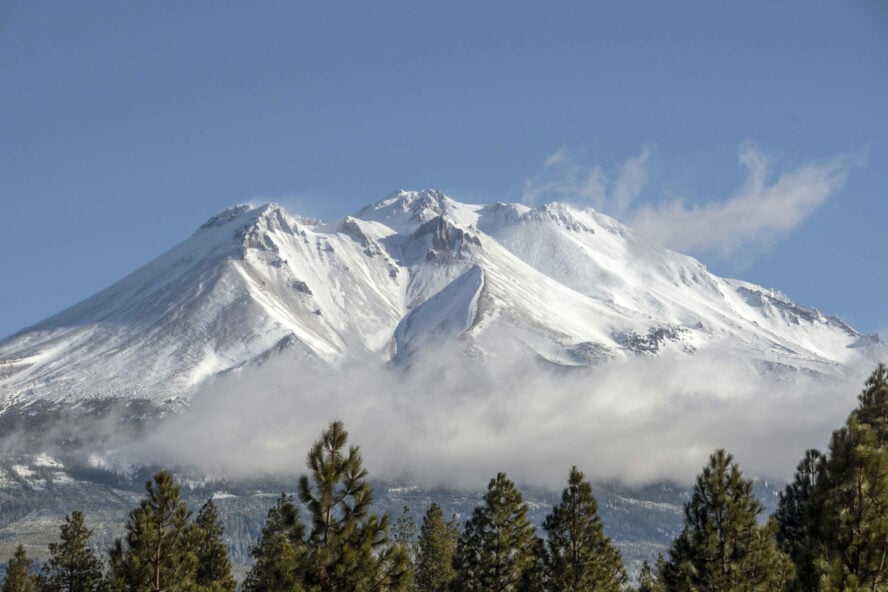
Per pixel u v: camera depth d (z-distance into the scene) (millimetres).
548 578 120625
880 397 93000
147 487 99250
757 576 81000
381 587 72750
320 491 72938
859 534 66250
